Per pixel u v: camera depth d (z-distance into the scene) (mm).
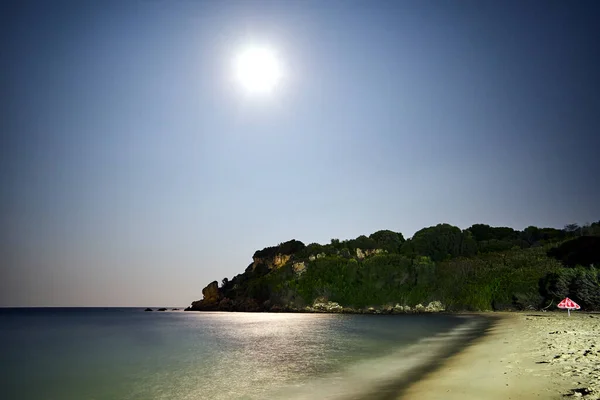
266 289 144375
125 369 27297
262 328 65250
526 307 88062
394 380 18188
